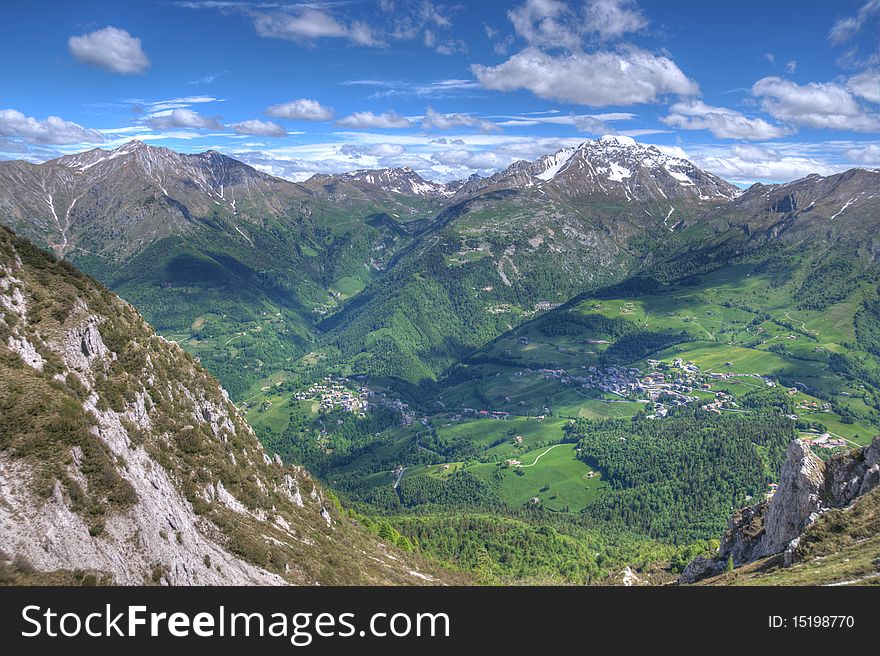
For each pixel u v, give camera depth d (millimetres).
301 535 127000
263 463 146625
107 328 116562
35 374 86375
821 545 102250
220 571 91438
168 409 118250
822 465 128500
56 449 75625
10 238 116688
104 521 75438
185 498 100062
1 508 67438
